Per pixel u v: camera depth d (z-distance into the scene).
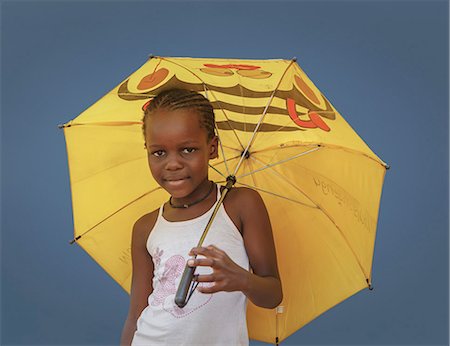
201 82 1.80
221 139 1.88
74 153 1.87
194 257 1.54
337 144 1.62
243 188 1.72
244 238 1.66
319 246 1.88
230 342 1.60
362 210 1.77
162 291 1.63
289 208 1.91
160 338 1.59
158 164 1.62
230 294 1.61
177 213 1.69
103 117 1.76
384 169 1.72
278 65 1.85
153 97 1.77
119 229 1.95
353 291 1.84
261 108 1.78
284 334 1.92
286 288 1.92
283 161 1.83
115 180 1.92
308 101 1.77
